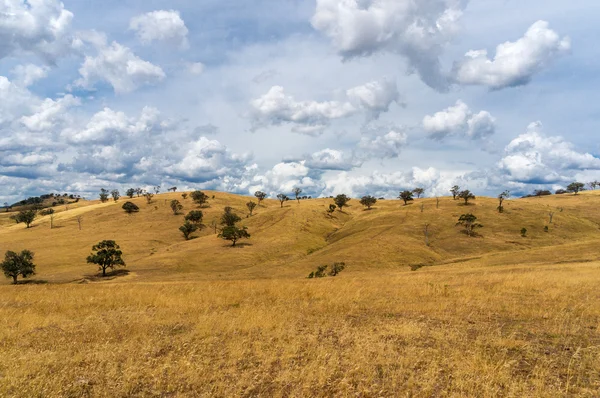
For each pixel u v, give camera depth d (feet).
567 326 33.53
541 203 583.58
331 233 514.27
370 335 30.96
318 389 20.90
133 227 525.34
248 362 25.80
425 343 29.25
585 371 23.00
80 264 350.02
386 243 371.76
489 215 495.82
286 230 485.15
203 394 20.58
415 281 72.23
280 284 68.64
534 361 24.95
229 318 38.29
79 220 547.49
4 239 465.06
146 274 305.12
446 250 375.45
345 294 54.34
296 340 29.81
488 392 19.67
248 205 615.57
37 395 20.93
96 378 23.62
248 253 376.68
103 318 41.04
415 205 603.67
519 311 40.16
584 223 465.88
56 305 50.47
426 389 19.99
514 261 202.90
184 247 408.05
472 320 36.81
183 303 49.42
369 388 20.83
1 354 27.68
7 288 77.61
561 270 89.61
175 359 26.78
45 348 30.09
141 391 21.86
